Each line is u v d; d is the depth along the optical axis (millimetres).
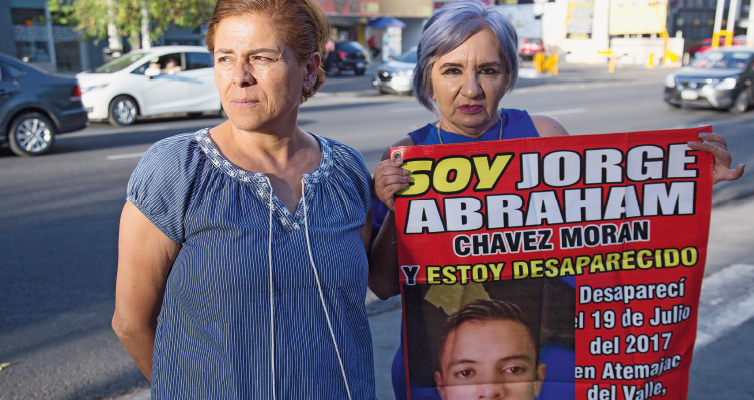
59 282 4035
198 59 12062
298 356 1292
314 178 1396
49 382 2891
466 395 1729
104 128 11047
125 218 1297
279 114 1298
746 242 4793
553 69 26750
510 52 1728
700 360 3045
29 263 4352
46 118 8359
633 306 1723
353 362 1386
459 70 1718
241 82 1254
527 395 1744
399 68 16797
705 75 12852
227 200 1275
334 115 12688
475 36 1677
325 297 1327
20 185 6629
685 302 1729
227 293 1250
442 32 1696
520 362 1727
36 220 5355
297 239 1312
